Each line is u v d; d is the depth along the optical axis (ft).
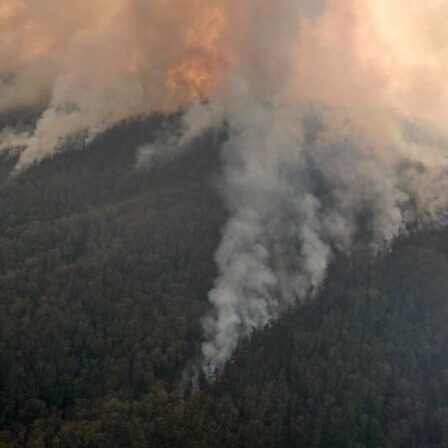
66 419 644.69
